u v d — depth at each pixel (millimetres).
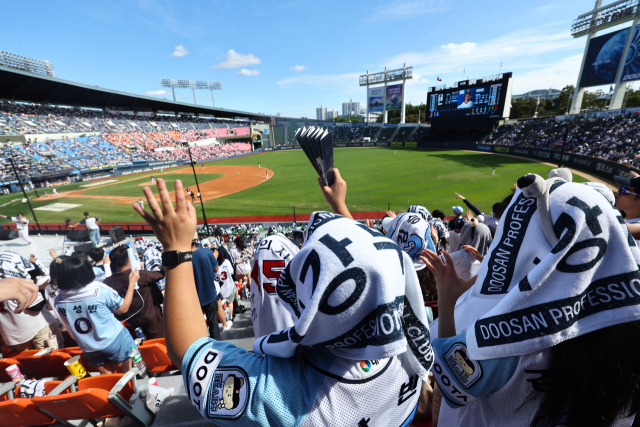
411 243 2398
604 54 36531
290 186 35938
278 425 848
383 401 941
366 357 823
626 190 2109
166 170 52344
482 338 1030
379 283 785
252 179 40906
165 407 2732
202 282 3771
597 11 36438
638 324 884
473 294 1233
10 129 46719
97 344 3066
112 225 24000
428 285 2428
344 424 875
